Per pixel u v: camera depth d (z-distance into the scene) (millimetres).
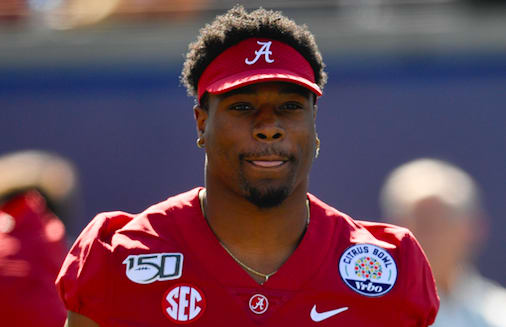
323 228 8672
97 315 8148
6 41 20516
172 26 20969
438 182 12102
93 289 8211
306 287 8328
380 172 19516
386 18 21406
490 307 12094
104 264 8266
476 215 12125
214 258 8344
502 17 20844
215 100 8266
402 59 19922
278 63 8281
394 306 8438
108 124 19812
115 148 19734
